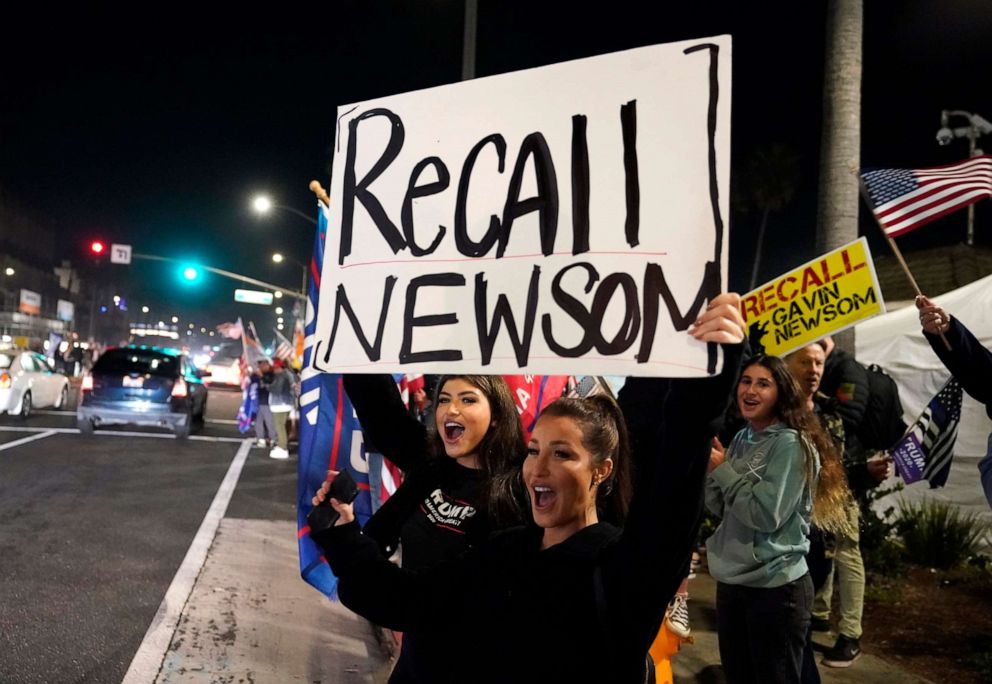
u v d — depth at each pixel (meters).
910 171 4.00
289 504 9.06
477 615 1.84
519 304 1.96
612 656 1.69
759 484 3.14
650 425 2.50
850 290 3.90
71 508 8.33
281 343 12.97
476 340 2.00
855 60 7.20
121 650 4.73
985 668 4.59
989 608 5.57
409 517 2.54
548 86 2.01
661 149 1.86
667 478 1.68
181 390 14.30
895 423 5.58
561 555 1.77
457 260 2.06
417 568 2.41
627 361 1.81
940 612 5.52
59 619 5.17
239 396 27.25
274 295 33.00
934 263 12.28
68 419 16.48
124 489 9.48
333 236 2.26
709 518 6.58
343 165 2.27
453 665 1.87
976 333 6.96
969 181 3.88
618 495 2.10
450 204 2.10
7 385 15.20
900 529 6.84
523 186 2.00
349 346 2.17
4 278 73.00
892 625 5.34
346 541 1.95
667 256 1.81
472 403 2.45
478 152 2.08
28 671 4.38
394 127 2.21
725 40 1.83
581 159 1.94
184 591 5.84
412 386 5.44
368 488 3.59
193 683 4.34
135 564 6.46
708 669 4.71
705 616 5.61
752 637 3.21
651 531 1.67
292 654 4.82
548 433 1.83
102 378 14.02
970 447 6.97
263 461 12.29
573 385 3.80
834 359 5.26
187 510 8.52
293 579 6.30
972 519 6.84
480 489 2.41
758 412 3.36
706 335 1.66
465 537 2.35
